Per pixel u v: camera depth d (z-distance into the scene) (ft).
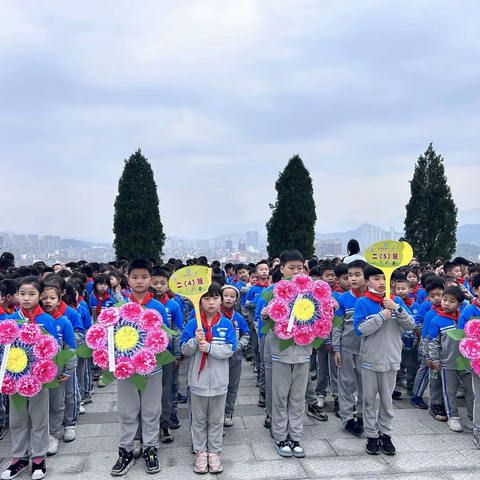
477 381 14.75
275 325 14.08
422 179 54.95
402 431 15.94
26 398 12.53
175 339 15.61
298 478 12.55
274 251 53.42
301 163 52.95
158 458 13.91
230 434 15.85
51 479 12.58
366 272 14.62
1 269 32.35
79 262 36.45
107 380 12.78
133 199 52.39
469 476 12.67
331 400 19.57
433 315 17.39
